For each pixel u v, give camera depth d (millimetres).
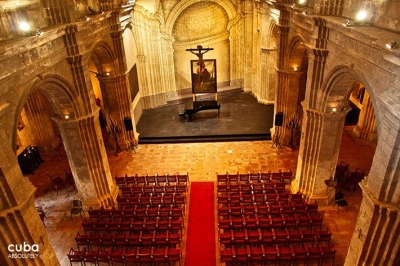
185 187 17375
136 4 24734
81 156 15695
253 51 28844
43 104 22469
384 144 9070
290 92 20859
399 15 8789
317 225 14578
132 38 25375
